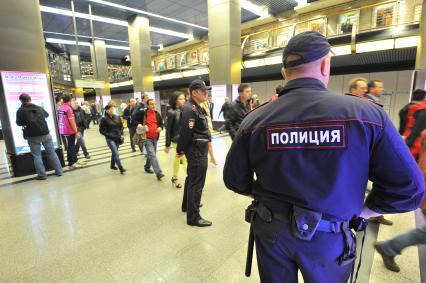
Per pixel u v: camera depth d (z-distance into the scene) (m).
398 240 1.54
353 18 9.02
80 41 14.76
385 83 7.02
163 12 10.91
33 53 3.89
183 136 2.15
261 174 0.79
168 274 1.69
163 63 17.80
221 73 8.27
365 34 6.38
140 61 11.59
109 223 2.39
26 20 3.79
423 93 2.35
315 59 0.75
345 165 0.67
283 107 0.76
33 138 3.60
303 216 0.71
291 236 0.75
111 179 3.73
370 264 1.71
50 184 3.52
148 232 2.22
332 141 0.67
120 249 1.98
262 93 10.00
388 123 0.68
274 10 10.65
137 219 2.46
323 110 0.70
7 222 2.45
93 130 10.12
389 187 0.70
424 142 1.63
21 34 3.75
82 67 20.53
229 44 7.95
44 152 4.16
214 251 1.93
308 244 0.73
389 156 0.66
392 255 1.57
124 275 1.69
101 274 1.71
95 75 14.81
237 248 1.96
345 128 0.67
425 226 1.45
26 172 3.94
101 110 14.96
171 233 2.19
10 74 3.68
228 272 1.70
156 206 2.76
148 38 11.61
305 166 0.70
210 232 2.20
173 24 12.57
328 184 0.68
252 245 1.00
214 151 5.50
